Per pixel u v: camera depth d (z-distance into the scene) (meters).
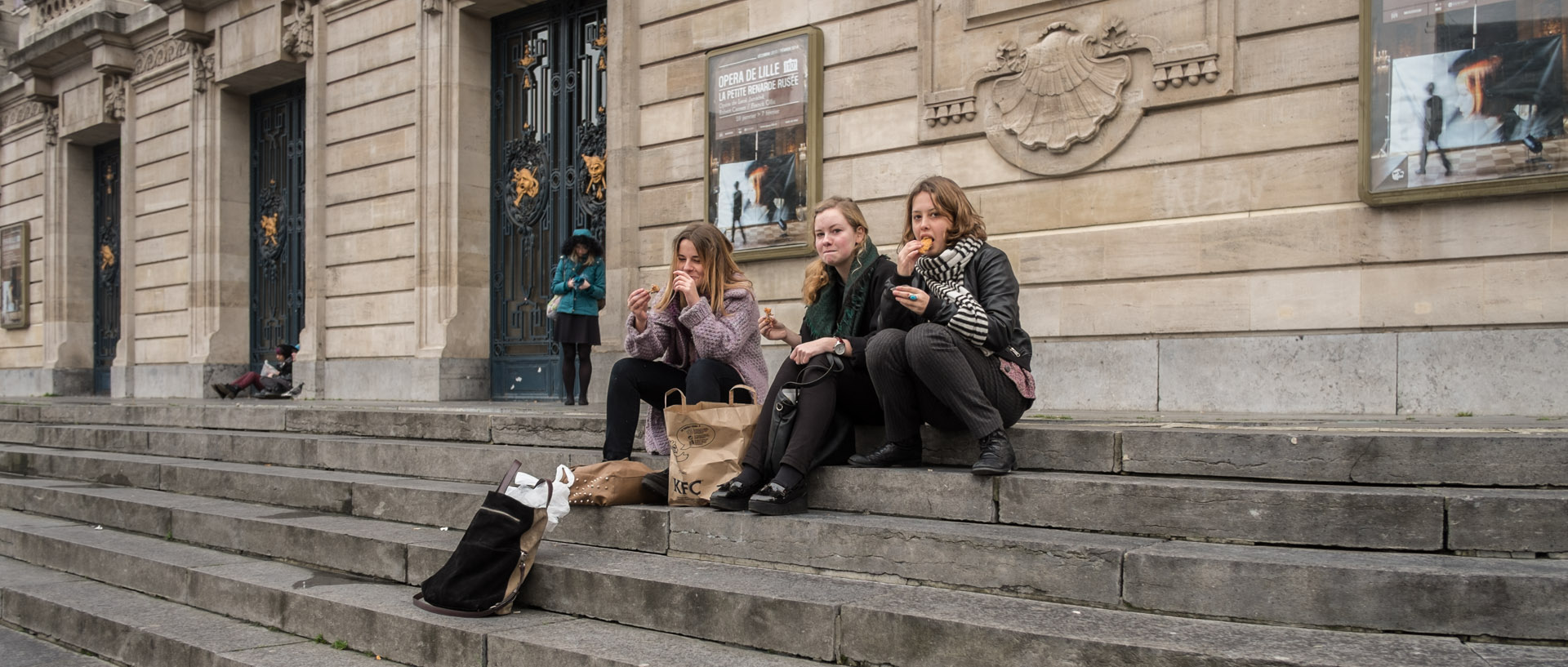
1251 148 6.84
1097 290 7.47
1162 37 7.13
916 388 4.41
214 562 5.56
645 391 5.23
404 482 6.06
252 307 15.25
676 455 4.59
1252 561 3.29
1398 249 6.34
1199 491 3.72
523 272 11.64
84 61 17.23
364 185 12.69
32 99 18.09
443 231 11.73
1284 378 6.70
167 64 15.70
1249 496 3.65
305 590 4.74
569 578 4.25
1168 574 3.39
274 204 14.85
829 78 8.79
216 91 14.88
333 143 13.11
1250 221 6.84
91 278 18.53
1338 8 6.53
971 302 4.21
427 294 11.83
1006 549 3.68
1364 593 3.15
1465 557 3.37
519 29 11.76
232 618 5.03
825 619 3.52
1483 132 5.99
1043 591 3.61
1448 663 2.80
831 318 4.93
